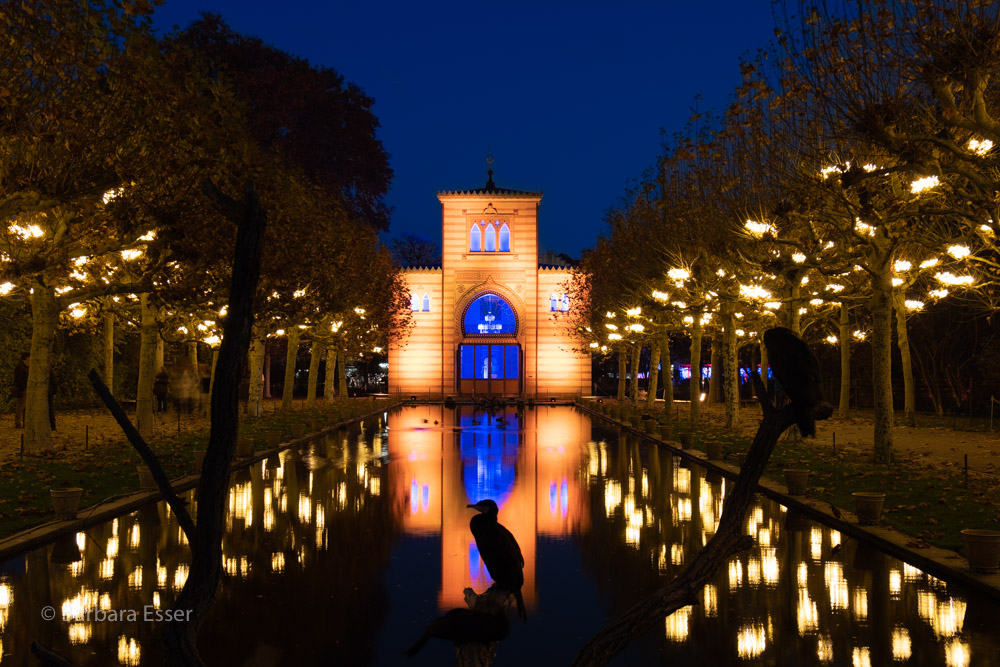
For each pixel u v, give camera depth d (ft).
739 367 243.40
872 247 74.13
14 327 130.31
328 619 30.07
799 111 66.85
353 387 279.49
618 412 147.43
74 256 70.23
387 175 201.87
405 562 39.22
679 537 45.47
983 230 64.18
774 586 34.99
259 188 87.81
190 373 145.38
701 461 80.48
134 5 54.95
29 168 54.03
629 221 137.59
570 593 33.88
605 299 165.48
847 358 142.82
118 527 47.91
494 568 18.52
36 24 51.19
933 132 53.21
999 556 34.99
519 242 232.32
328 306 128.77
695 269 114.62
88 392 149.07
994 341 132.36
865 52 52.42
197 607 8.05
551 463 82.38
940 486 58.80
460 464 81.41
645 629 8.77
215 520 8.23
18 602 32.17
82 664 25.52
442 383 231.09
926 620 29.99
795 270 85.71
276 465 80.33
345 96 193.47
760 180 85.30
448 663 25.46
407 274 232.32
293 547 42.68
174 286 77.97
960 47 45.57
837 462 75.36
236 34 181.57
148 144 59.41
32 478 61.82
